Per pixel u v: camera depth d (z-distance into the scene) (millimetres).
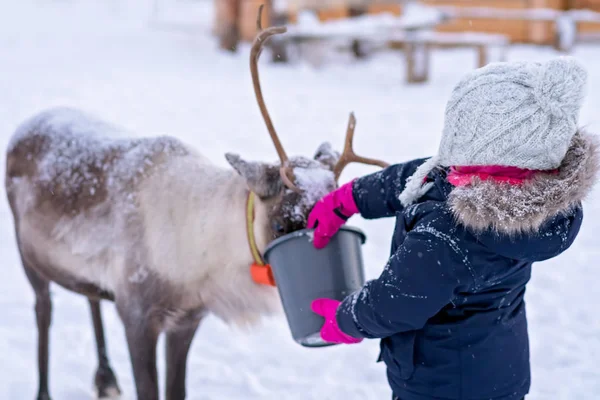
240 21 13781
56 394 3549
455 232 1901
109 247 3072
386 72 12383
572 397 3402
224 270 2922
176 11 18688
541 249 1875
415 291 1905
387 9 14328
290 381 3631
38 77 11234
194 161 3076
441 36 11578
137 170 3074
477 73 1883
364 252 5094
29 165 3432
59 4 19109
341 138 8039
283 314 3037
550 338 3957
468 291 1961
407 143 7801
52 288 4691
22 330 4121
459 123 1862
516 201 1794
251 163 2656
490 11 13359
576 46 13828
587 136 1873
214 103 9883
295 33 12195
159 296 2971
